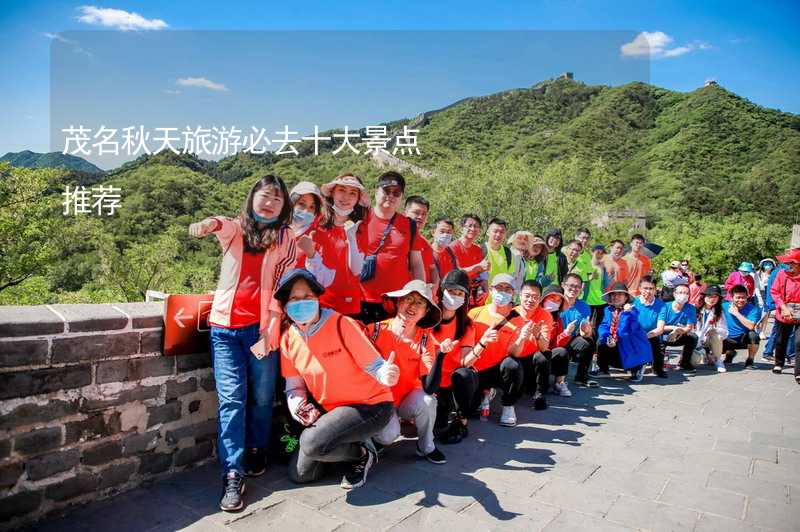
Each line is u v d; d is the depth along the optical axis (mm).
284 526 2906
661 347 6914
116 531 2779
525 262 6781
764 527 3086
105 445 3076
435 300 4125
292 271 3184
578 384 6402
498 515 3119
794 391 6289
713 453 4207
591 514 3174
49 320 2820
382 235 4387
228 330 3225
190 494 3193
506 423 4742
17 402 2736
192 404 3475
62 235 23297
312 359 3248
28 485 2793
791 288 7082
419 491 3389
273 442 3834
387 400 3387
